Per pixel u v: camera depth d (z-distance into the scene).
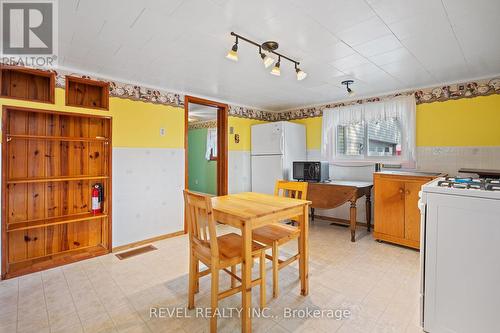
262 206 1.98
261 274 1.89
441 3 1.58
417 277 2.39
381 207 3.29
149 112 3.33
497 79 2.91
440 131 3.30
